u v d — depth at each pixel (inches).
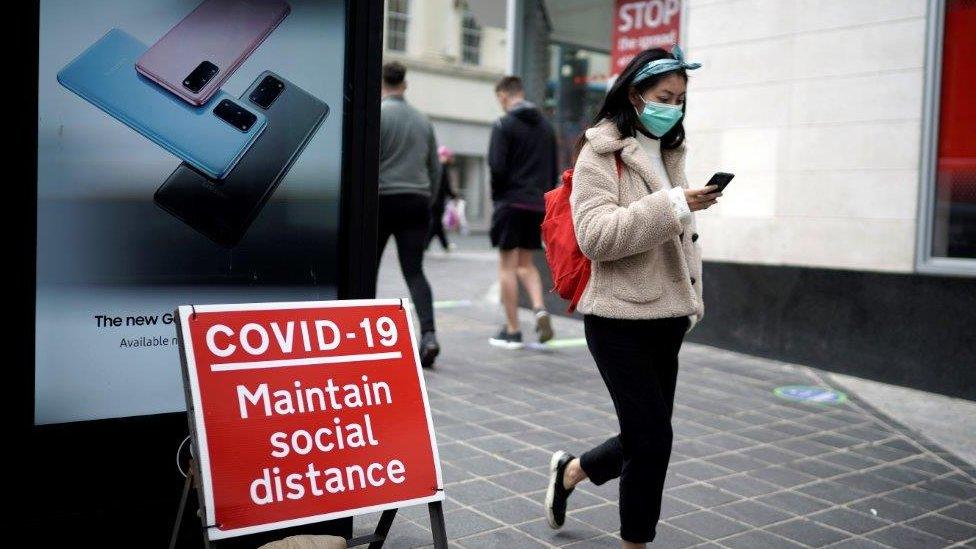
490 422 192.1
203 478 89.9
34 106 100.6
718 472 166.9
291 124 116.0
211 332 94.3
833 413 211.9
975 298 223.3
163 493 113.9
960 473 171.6
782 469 170.2
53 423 105.0
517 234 264.8
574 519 141.0
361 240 121.7
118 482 110.9
